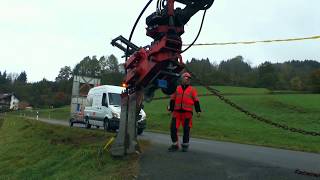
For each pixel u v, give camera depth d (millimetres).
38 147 17016
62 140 16125
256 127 34875
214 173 8438
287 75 98938
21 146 18859
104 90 22562
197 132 30828
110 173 9305
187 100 10531
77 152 12586
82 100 30156
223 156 10461
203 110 49844
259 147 15117
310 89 80375
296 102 56312
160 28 9078
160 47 9039
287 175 8125
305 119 42156
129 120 10312
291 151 13906
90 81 31828
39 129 22234
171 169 8883
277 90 86250
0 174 15180
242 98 62156
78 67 122875
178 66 9320
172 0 8820
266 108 52594
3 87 138250
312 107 51906
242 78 97750
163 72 9359
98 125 22484
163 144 13125
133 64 9945
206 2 8570
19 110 97875
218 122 38344
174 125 10758
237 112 48156
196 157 10023
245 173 8359
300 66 113000
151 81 9680
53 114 69125
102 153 11078
